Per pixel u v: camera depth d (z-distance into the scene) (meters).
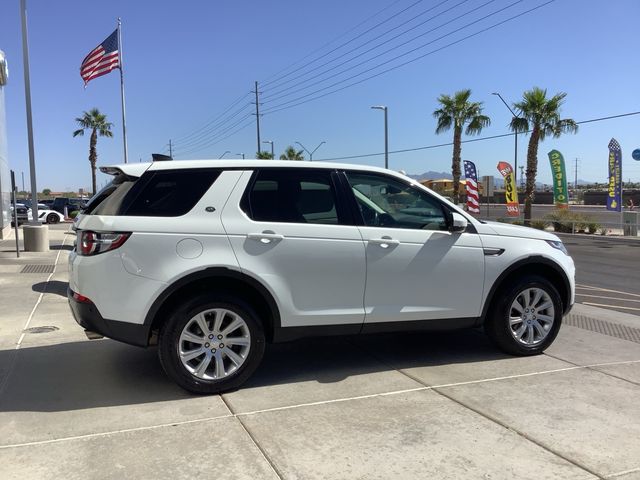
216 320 4.42
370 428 3.82
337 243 4.68
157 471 3.27
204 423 3.92
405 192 5.11
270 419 3.97
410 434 3.73
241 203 4.53
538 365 5.18
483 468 3.31
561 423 3.91
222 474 3.24
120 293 4.23
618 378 4.83
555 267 5.48
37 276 10.47
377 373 4.96
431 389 4.56
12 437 3.71
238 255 4.40
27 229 14.19
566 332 6.45
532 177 29.36
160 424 3.90
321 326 4.70
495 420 3.96
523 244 5.37
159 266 4.26
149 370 5.06
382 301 4.87
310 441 3.64
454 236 5.09
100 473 3.25
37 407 4.22
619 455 3.46
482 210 53.56
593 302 8.77
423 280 4.97
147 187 4.39
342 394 4.45
